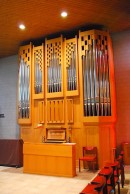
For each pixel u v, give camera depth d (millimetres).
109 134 6855
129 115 7277
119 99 7453
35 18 6617
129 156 7004
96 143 6668
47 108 7539
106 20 6844
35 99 7812
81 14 6453
